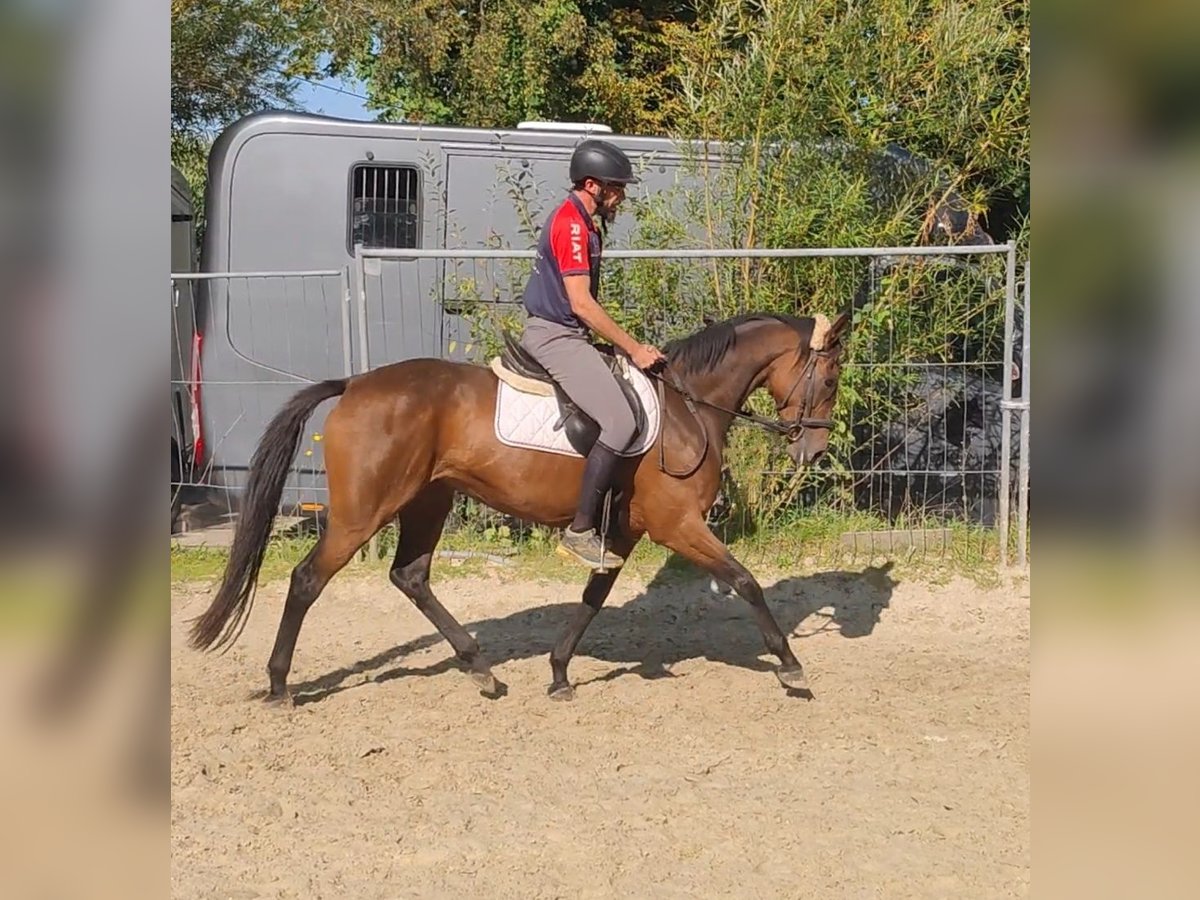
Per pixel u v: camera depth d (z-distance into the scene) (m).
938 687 5.66
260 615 6.86
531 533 7.89
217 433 8.46
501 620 6.82
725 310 8.16
